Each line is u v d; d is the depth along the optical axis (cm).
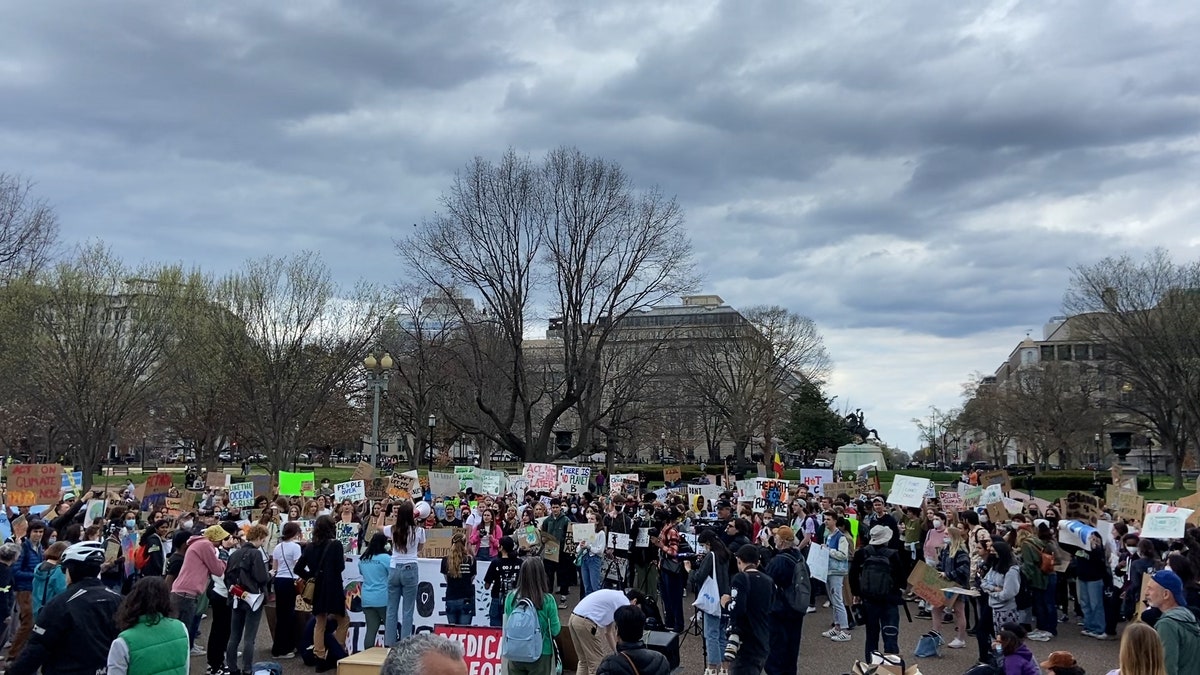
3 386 3819
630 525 1736
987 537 1424
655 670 682
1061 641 1483
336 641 1222
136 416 4912
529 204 4309
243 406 4453
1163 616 705
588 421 4503
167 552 1606
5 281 3806
